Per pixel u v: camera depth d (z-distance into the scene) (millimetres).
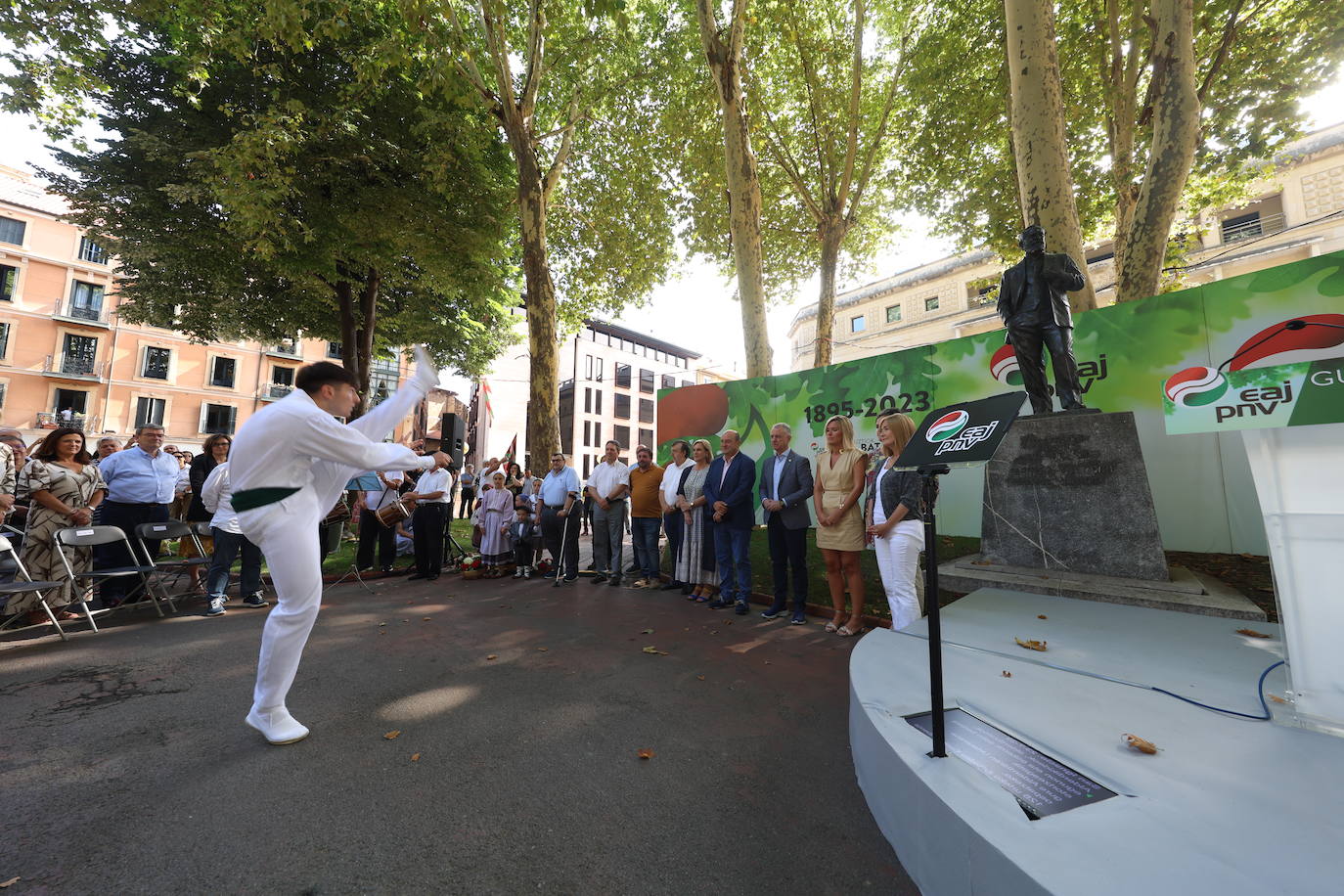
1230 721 1854
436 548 7312
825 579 6281
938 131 11766
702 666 3682
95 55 8547
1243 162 10578
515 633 4520
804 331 36531
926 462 1793
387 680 3414
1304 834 1205
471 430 26781
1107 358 6180
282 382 31875
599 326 44469
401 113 10992
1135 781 1477
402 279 13516
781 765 2371
